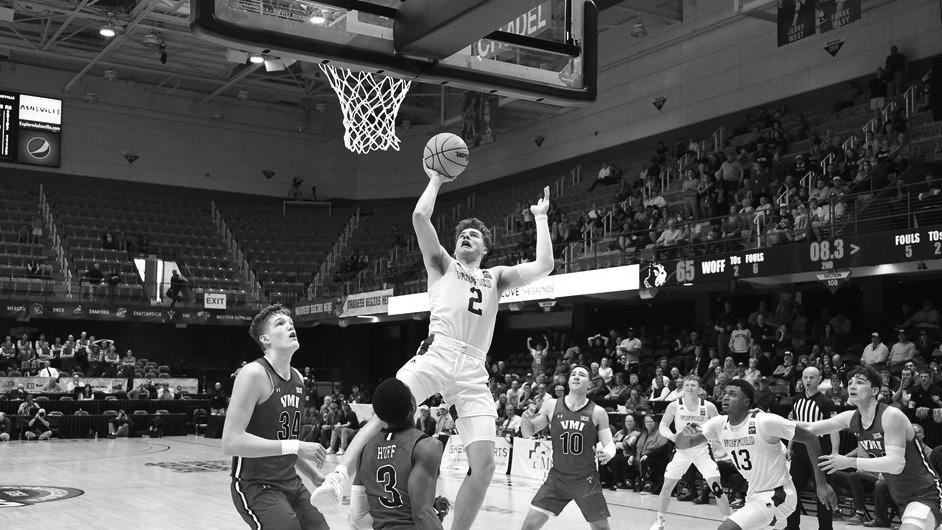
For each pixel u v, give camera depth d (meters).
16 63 34.47
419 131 38.72
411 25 6.36
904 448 6.32
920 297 19.03
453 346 5.35
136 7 27.72
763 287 19.89
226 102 38.72
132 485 14.77
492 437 5.36
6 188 33.78
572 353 22.36
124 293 31.11
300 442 5.04
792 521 9.45
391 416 4.62
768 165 22.19
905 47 22.05
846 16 19.41
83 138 35.72
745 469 6.87
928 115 19.80
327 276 35.62
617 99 30.61
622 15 28.53
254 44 6.13
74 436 25.56
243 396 5.05
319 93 37.53
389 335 34.25
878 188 18.02
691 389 9.88
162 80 37.06
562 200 30.30
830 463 6.39
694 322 23.66
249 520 5.15
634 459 15.03
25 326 31.50
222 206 38.09
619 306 25.44
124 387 27.88
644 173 26.66
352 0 6.46
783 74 25.02
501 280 5.75
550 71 7.16
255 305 33.31
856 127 21.84
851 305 20.48
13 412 25.09
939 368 14.60
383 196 39.03
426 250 5.45
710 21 27.19
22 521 10.91
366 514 5.20
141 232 34.66
